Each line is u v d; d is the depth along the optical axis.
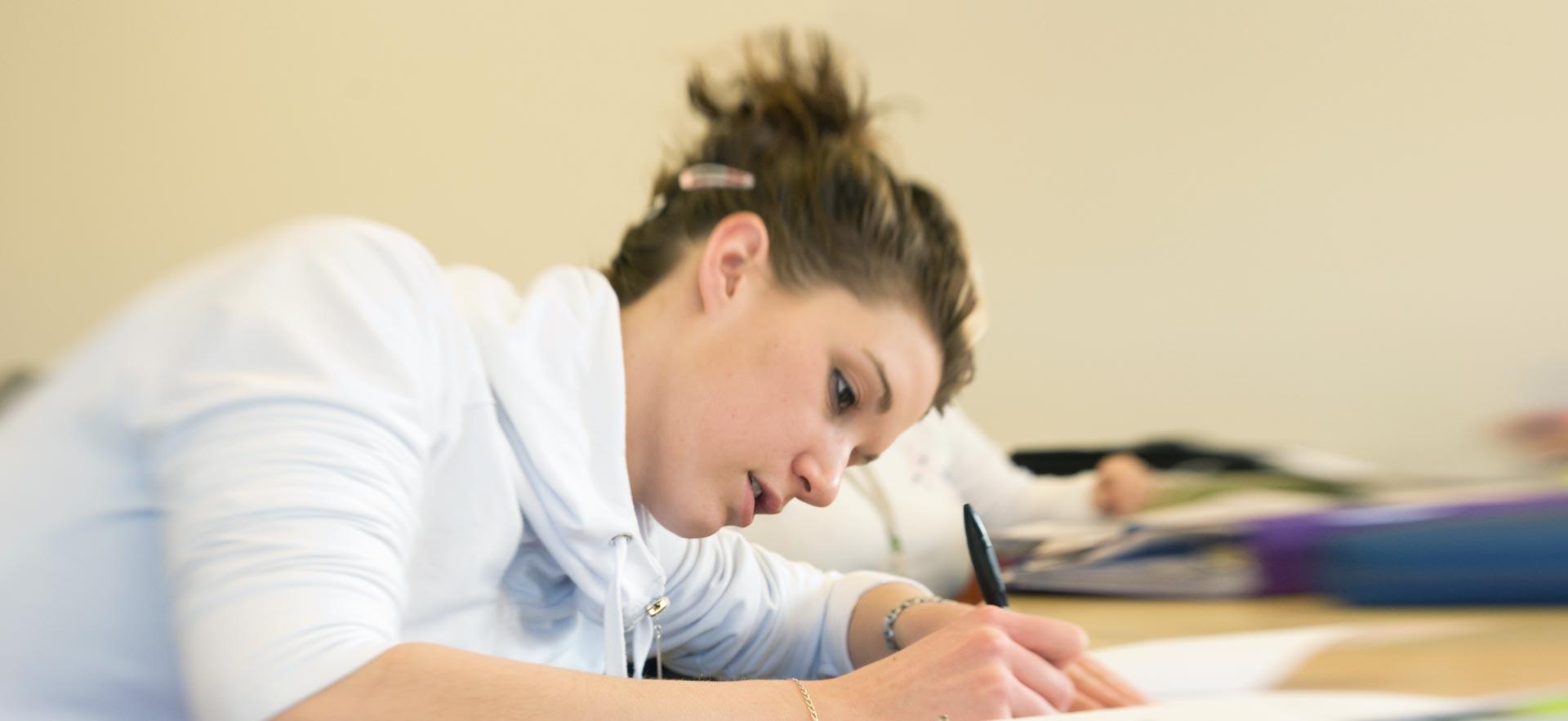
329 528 0.55
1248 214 2.12
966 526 1.01
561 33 2.28
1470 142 2.00
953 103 2.25
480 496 0.74
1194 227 2.15
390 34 2.24
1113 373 2.20
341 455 0.56
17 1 2.21
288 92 2.23
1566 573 1.04
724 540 1.08
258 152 2.22
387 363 0.63
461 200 2.26
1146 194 2.17
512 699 0.54
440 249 2.26
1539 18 1.95
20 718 0.62
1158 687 0.79
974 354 0.99
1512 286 1.98
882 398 0.86
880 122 2.25
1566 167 1.95
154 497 0.63
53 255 2.21
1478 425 1.98
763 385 0.84
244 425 0.56
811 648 1.06
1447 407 2.01
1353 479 1.64
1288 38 2.08
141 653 0.64
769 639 1.06
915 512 1.52
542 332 0.81
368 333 0.63
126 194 2.21
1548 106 1.96
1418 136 2.02
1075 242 2.21
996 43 2.22
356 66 2.24
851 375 0.85
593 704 0.56
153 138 2.21
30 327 2.18
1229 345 2.14
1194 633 1.00
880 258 0.87
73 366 0.65
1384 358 2.05
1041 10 2.20
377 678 0.52
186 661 0.52
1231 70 2.12
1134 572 1.25
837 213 0.88
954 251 0.94
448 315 0.73
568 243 2.25
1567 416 1.76
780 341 0.84
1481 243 2.00
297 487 0.54
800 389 0.83
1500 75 1.98
